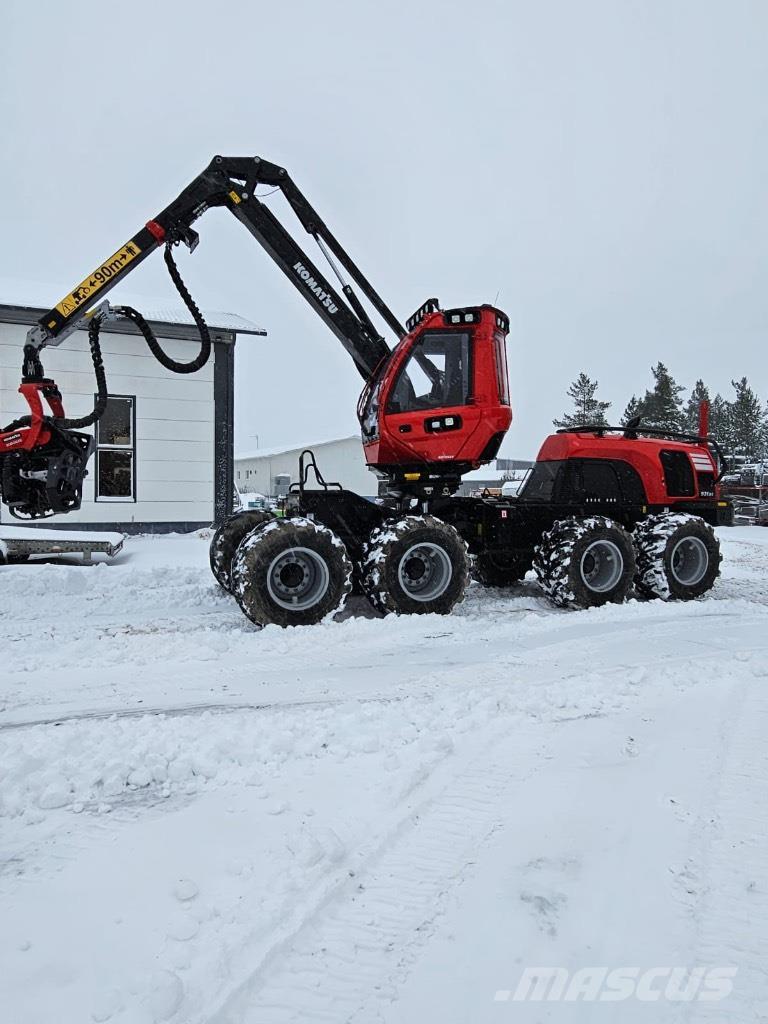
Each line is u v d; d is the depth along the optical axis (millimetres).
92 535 8961
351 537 6477
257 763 3012
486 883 2184
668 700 3898
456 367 6559
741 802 2707
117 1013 1634
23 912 1999
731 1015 1682
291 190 6625
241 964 1808
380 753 3131
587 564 6887
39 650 4906
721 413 48531
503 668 4551
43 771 2857
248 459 46094
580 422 42000
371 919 2014
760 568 10867
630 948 1911
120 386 11688
